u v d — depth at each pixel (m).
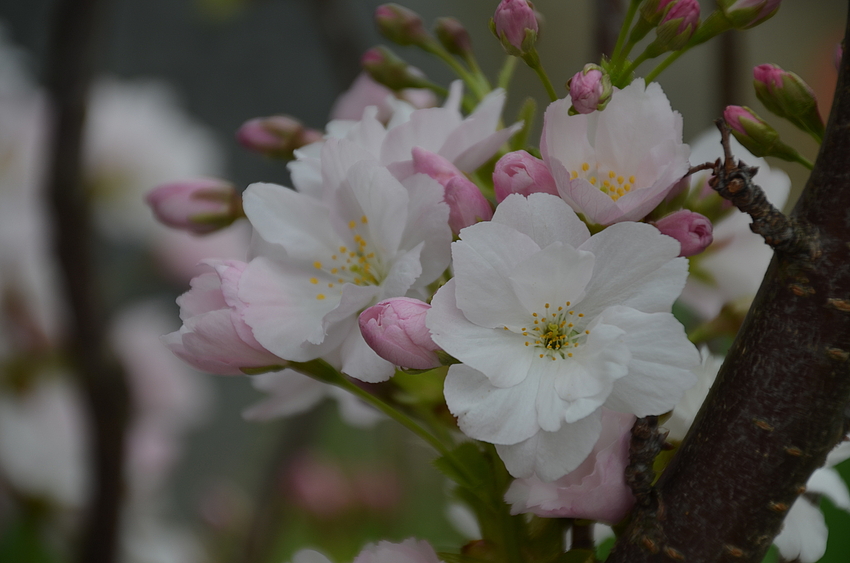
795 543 0.43
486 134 0.44
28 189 0.69
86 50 0.52
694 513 0.40
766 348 0.40
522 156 0.42
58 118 0.52
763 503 0.40
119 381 0.54
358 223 0.44
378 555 0.43
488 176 0.45
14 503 0.67
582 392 0.40
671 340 0.40
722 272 0.48
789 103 0.44
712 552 0.40
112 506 0.54
